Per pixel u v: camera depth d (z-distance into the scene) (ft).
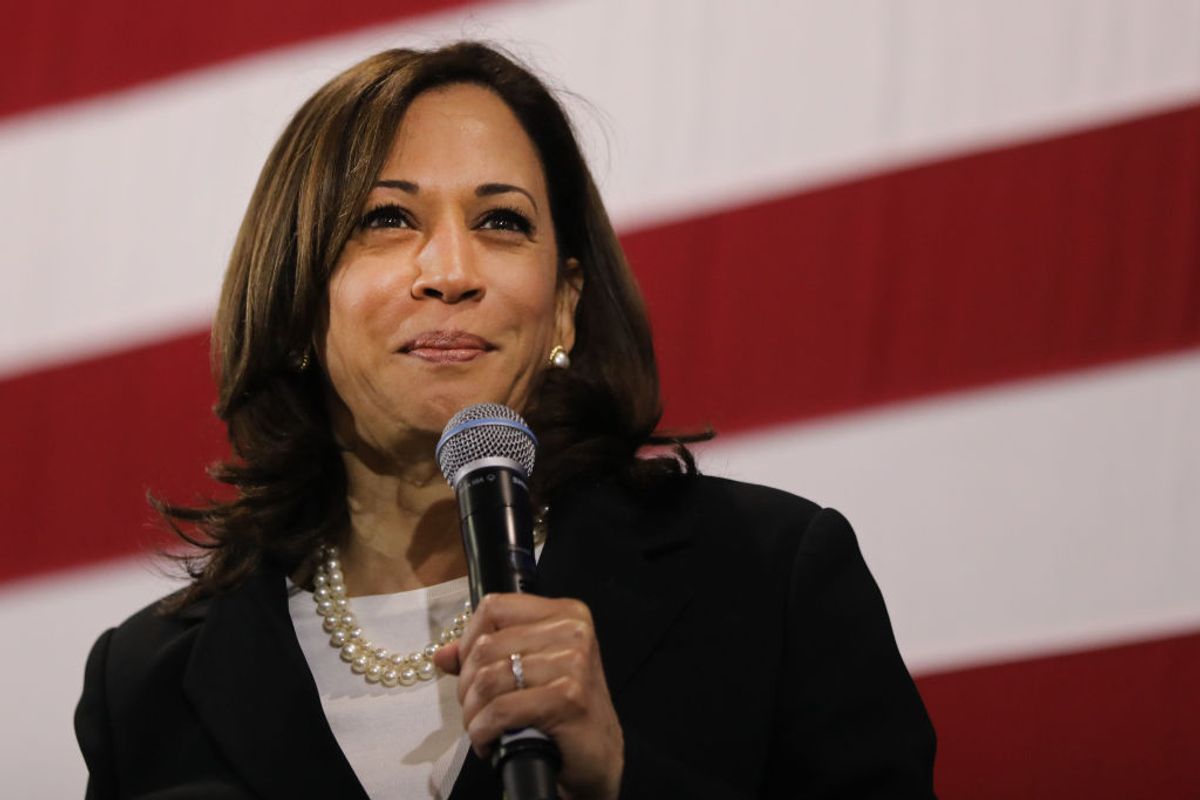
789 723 17.49
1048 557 26.27
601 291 20.98
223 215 30.66
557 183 20.49
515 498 14.89
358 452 19.52
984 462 26.78
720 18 29.07
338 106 19.53
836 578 18.33
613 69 29.30
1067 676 25.88
